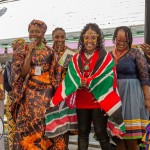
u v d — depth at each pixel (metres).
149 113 3.64
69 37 5.76
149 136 3.09
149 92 3.45
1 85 3.37
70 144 4.99
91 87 3.17
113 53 3.59
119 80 3.44
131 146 3.46
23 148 3.23
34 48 3.24
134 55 3.47
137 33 5.14
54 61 3.37
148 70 3.56
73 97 3.33
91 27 3.29
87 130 3.26
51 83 3.37
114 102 3.13
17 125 3.28
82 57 3.30
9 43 6.63
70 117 3.43
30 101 3.26
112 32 5.35
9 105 4.03
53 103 3.26
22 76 3.31
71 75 3.26
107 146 3.19
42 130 3.27
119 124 3.15
